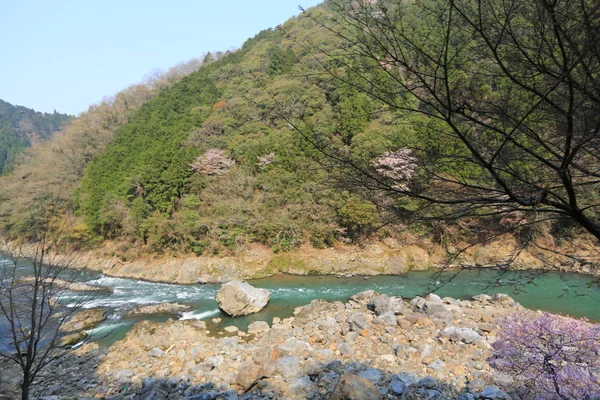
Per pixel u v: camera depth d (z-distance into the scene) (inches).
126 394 291.3
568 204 100.3
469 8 88.2
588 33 74.6
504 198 98.6
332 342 369.4
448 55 92.3
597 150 90.7
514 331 257.1
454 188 107.2
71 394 293.6
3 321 314.2
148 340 413.4
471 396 242.2
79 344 422.0
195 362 346.3
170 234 863.1
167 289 709.3
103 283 764.0
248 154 1022.4
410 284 649.6
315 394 264.7
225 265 812.0
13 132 3275.1
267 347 363.6
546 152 100.2
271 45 1603.1
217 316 534.0
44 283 214.5
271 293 642.8
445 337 352.2
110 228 997.2
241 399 265.7
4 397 285.9
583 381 202.5
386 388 264.4
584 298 509.7
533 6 85.4
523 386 230.5
